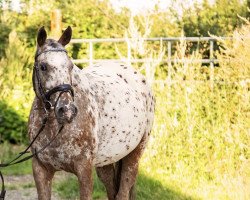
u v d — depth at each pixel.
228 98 10.77
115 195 7.72
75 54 15.40
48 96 6.12
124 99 7.16
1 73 14.09
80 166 6.50
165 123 10.83
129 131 7.20
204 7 15.83
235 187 9.23
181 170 10.28
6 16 15.62
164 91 11.15
